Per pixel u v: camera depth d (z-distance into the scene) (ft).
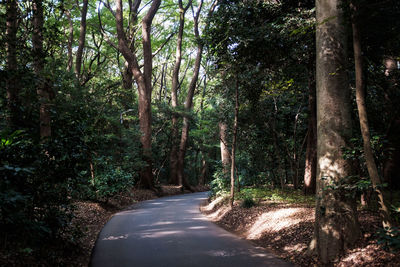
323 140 21.99
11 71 22.72
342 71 21.91
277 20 33.86
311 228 25.89
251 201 40.09
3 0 24.95
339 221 20.84
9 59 24.89
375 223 22.18
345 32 22.07
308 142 48.70
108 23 98.22
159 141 119.75
